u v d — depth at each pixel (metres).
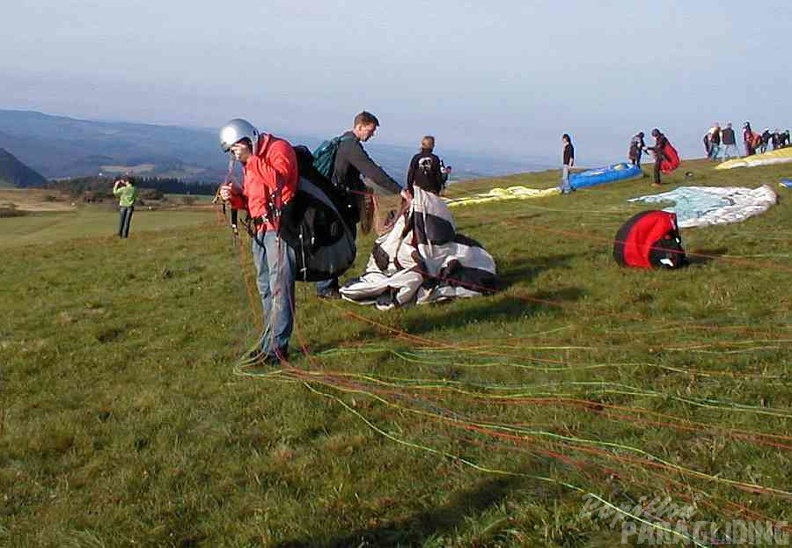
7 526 4.86
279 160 7.30
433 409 6.08
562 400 6.00
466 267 9.60
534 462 4.97
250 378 7.21
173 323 9.66
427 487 4.81
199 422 6.29
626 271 10.31
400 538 4.29
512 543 4.11
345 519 4.52
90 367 8.10
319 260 7.75
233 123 7.34
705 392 5.90
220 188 7.65
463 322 8.59
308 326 8.84
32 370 8.09
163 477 5.32
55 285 13.37
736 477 4.53
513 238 13.72
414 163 13.39
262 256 7.70
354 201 8.66
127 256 16.42
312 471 5.20
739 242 11.94
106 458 5.72
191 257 15.23
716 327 7.58
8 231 36.22
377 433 5.71
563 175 22.80
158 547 4.45
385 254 9.74
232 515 4.74
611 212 17.09
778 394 5.76
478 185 31.62
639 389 6.07
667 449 4.99
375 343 8.03
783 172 24.08
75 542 4.55
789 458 4.69
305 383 6.85
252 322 9.47
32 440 6.07
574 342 7.53
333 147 9.10
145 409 6.66
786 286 9.03
